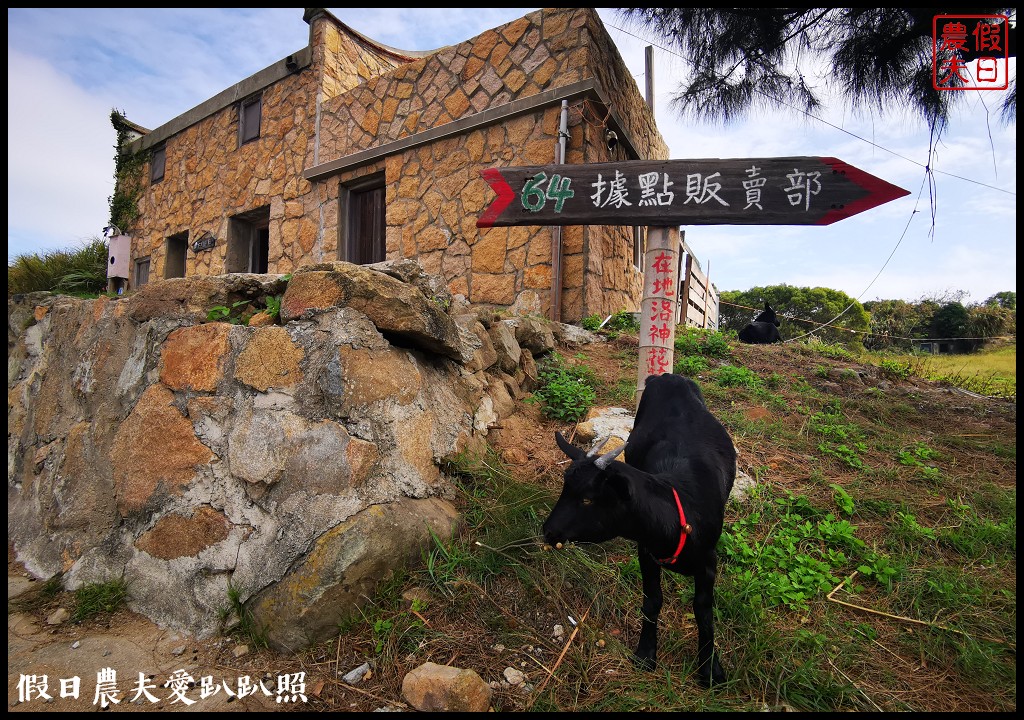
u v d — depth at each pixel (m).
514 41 8.23
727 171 3.77
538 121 7.92
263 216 11.67
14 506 4.60
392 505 3.12
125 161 14.38
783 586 2.92
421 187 9.04
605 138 8.23
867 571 3.08
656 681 2.44
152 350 3.91
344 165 9.79
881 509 3.70
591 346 6.83
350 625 2.79
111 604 3.25
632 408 4.80
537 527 3.28
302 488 3.06
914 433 5.14
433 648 2.63
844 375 6.40
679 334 7.53
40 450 4.62
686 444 2.94
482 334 4.81
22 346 5.57
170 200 13.18
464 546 3.25
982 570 3.19
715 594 2.90
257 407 3.33
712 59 5.72
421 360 3.94
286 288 3.91
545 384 5.49
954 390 6.70
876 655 2.60
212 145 12.26
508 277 8.13
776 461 4.30
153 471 3.53
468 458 3.83
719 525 2.60
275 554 2.93
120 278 12.98
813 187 3.64
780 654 2.53
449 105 8.83
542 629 2.75
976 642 2.62
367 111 9.78
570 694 2.38
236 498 3.23
